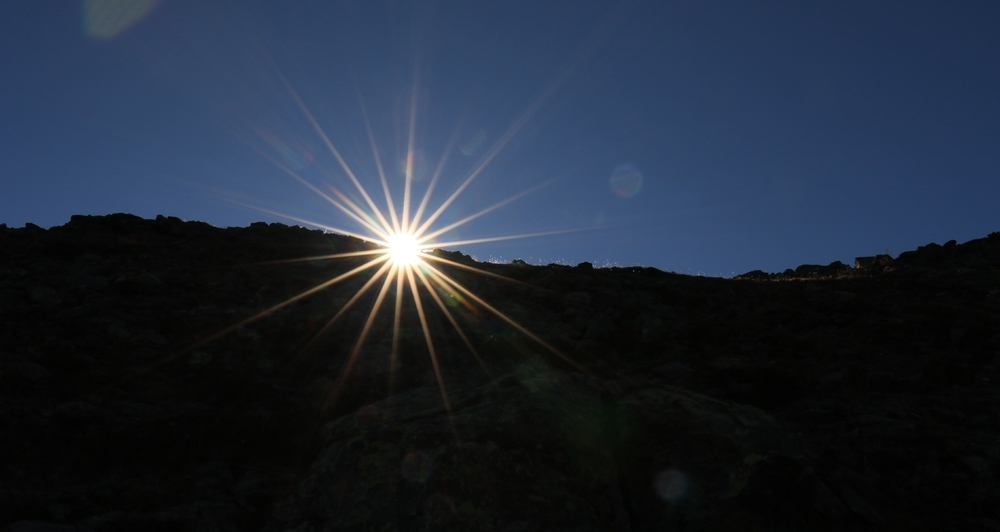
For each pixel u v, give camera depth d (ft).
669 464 27.50
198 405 36.86
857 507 26.04
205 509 25.38
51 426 32.50
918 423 34.50
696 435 28.35
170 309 51.01
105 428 32.45
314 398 39.40
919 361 45.21
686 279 74.28
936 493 28.19
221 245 74.08
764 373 41.57
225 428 34.01
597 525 23.91
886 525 25.79
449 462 24.39
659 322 55.11
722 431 28.71
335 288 60.44
